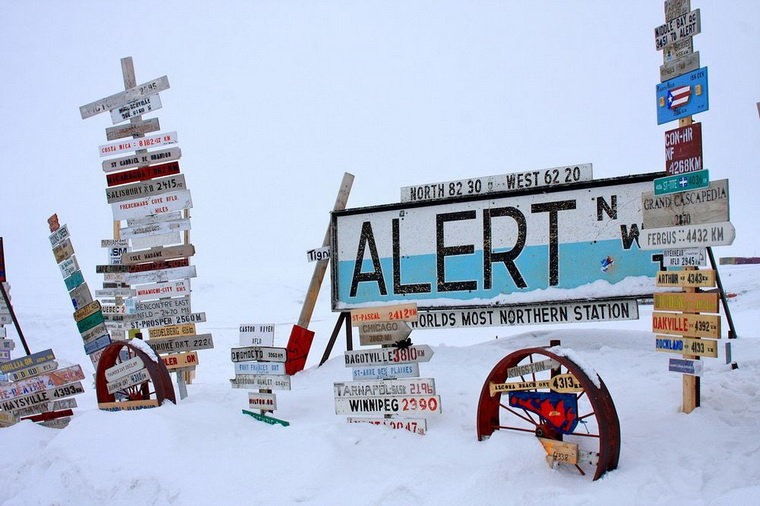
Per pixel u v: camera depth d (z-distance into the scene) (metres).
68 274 8.44
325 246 8.91
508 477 4.66
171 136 8.07
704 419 5.26
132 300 12.14
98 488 5.54
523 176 7.61
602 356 7.34
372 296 8.32
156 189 8.14
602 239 7.18
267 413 6.59
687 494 4.26
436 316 7.84
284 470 5.25
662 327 5.55
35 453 6.45
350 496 4.83
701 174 5.36
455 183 7.94
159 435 5.98
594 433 5.40
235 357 6.66
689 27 5.50
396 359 6.01
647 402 5.84
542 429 5.02
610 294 7.02
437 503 4.52
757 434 4.96
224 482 5.25
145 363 6.94
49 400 7.74
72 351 17.48
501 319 7.54
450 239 7.90
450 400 6.48
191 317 7.91
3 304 8.92
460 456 5.23
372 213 8.38
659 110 5.73
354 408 6.13
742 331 12.79
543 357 7.54
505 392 5.25
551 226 7.41
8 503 5.73
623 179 7.07
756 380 6.08
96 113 8.43
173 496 5.21
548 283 7.38
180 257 7.99
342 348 15.38
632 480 4.49
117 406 7.12
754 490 4.03
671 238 5.53
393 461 5.36
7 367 7.91
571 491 4.47
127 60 8.33
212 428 6.21
